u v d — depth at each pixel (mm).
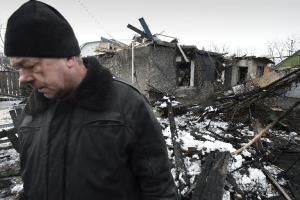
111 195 989
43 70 867
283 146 6750
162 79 11930
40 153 1038
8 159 5082
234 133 7605
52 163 998
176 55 12586
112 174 973
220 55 15281
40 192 1031
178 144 5004
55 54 862
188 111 10133
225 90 14914
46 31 843
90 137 969
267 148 6320
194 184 3744
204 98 13719
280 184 4824
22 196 1190
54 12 919
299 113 11859
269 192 4457
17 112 4734
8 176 4434
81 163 965
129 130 990
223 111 8688
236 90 13586
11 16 867
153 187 1057
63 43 885
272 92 7465
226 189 3988
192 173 4352
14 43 836
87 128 976
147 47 11383
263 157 5539
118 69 13234
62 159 984
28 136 1118
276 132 8500
